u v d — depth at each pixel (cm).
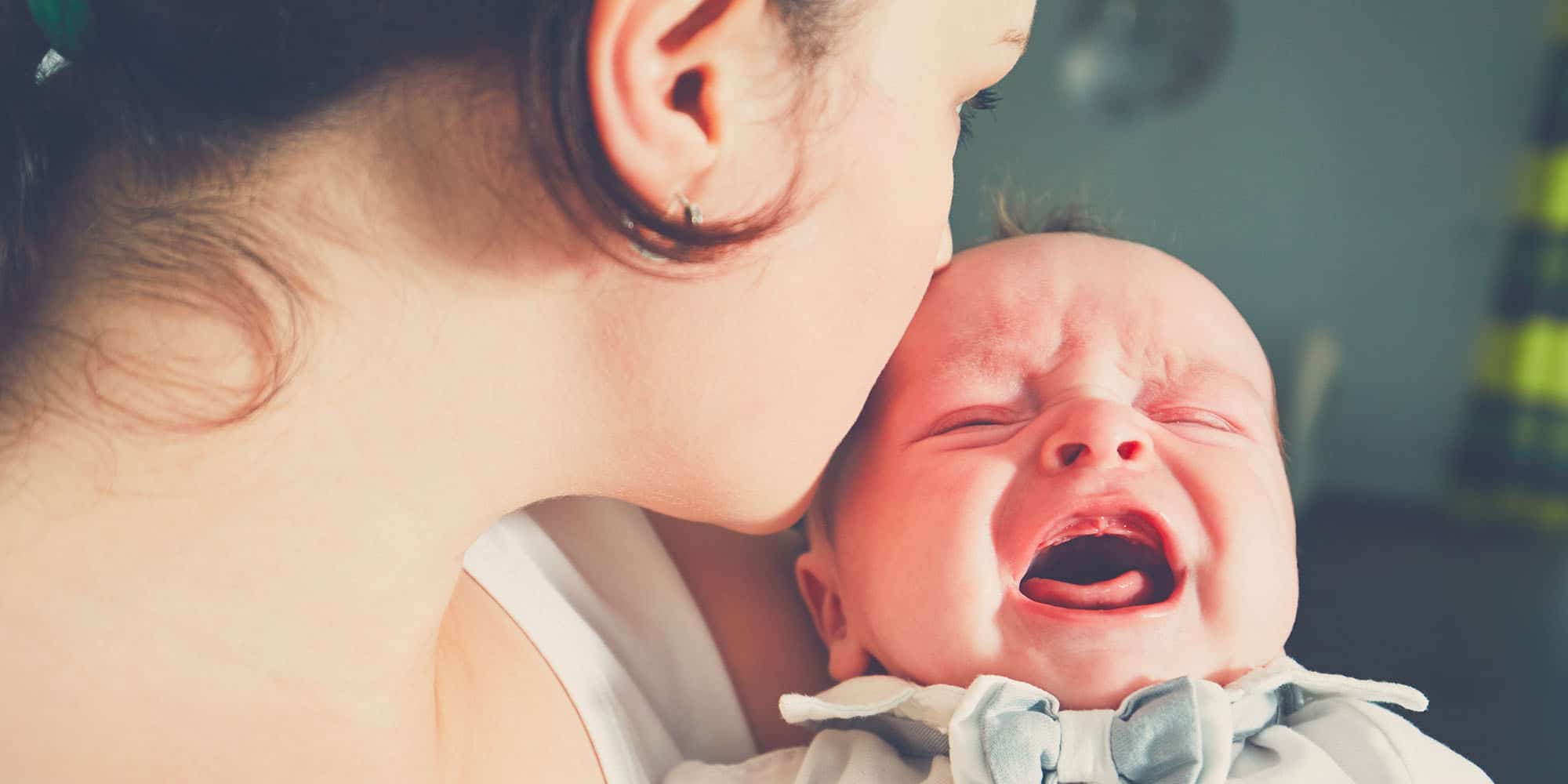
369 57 50
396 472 55
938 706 78
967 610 79
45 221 53
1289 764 74
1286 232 404
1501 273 380
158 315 51
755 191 54
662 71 50
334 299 52
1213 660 79
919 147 59
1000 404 87
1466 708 198
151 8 51
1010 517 80
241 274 51
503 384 56
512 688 71
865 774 75
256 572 53
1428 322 391
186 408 51
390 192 52
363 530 55
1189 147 410
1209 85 405
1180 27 402
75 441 51
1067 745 73
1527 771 176
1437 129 385
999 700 74
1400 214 392
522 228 52
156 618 52
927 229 62
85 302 52
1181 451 83
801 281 58
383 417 54
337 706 56
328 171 51
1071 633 77
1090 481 79
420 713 62
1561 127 364
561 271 54
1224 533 79
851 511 88
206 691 53
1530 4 371
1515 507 365
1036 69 417
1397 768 73
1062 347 88
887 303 62
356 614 56
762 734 88
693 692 87
